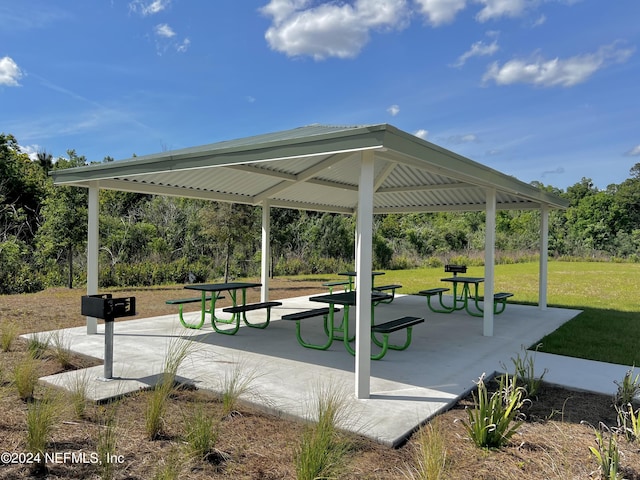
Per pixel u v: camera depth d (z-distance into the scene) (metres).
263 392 3.77
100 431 2.90
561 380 4.36
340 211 10.74
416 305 9.62
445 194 8.70
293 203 9.54
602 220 33.44
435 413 3.43
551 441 3.00
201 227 16.19
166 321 7.31
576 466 2.66
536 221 31.09
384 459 2.70
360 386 3.70
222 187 7.51
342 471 2.40
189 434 2.73
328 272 18.66
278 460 2.65
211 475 2.46
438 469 2.38
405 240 24.86
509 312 8.73
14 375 3.72
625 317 8.23
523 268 21.86
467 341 6.08
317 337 6.19
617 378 4.43
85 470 2.48
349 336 6.17
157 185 6.84
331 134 3.45
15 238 13.60
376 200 9.83
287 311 8.54
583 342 6.06
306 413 3.26
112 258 14.59
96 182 5.96
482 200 9.06
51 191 11.78
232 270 16.08
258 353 5.21
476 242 27.41
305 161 6.07
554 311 8.88
